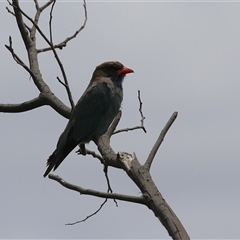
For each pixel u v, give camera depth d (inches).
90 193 306.8
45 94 494.6
